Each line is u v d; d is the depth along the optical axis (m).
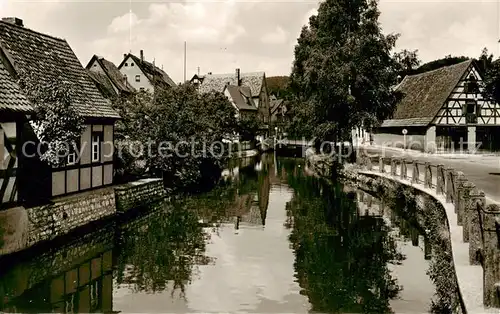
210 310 10.97
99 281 13.13
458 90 46.47
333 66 34.72
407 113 52.66
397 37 36.28
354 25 36.47
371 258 15.05
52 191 17.70
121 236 18.48
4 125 14.62
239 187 33.44
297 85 48.59
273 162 56.78
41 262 14.95
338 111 36.19
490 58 52.84
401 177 23.64
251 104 93.94
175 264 14.77
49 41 21.70
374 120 35.50
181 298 11.78
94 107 20.98
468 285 8.36
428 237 16.12
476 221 9.53
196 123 31.14
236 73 97.94
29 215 15.18
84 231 18.47
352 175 32.62
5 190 14.75
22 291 12.40
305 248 16.48
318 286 12.55
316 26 42.66
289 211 23.80
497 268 7.45
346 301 11.45
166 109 29.39
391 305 11.06
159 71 72.94
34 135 16.80
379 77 35.56
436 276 11.69
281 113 109.25
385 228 19.34
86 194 19.53
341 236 18.16
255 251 16.22
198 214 23.08
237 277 13.44
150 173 29.64
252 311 10.95
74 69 22.05
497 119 46.94
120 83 55.84
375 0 36.69
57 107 16.89
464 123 46.72
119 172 27.39
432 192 18.06
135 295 12.05
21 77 16.97
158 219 21.83
